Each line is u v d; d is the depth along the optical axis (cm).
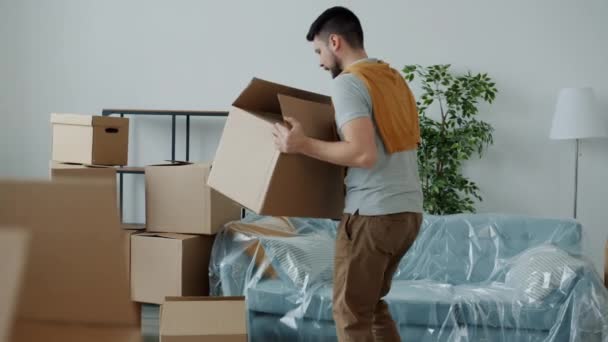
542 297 253
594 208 384
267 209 187
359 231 182
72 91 429
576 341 247
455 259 301
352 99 176
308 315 268
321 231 315
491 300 257
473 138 362
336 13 193
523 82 387
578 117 350
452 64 392
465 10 390
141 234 310
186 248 298
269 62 408
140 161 424
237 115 203
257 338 276
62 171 284
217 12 413
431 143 367
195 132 418
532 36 385
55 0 429
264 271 281
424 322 259
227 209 324
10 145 435
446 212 369
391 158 184
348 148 174
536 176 388
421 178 372
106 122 317
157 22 419
